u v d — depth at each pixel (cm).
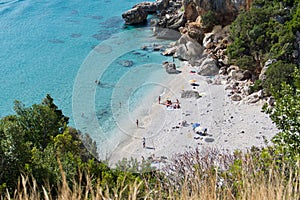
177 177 512
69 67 4781
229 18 4703
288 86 1171
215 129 2664
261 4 4225
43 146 2052
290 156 773
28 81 4544
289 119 1080
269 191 409
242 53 3753
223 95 3309
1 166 1262
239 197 427
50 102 2717
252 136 2752
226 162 669
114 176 1044
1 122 1478
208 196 413
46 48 5297
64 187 380
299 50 3516
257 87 3372
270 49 3581
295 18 3750
